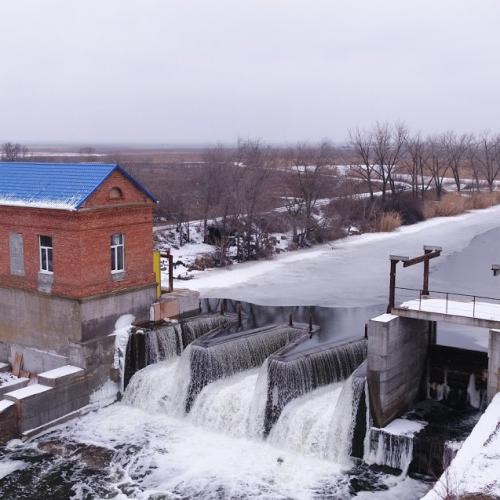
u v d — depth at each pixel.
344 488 20.47
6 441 23.67
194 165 111.56
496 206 97.06
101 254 27.09
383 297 41.16
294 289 43.84
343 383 25.86
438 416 23.52
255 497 19.97
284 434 23.41
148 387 27.14
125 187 27.98
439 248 25.16
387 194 85.19
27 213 27.52
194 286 44.66
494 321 21.33
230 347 26.69
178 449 23.34
